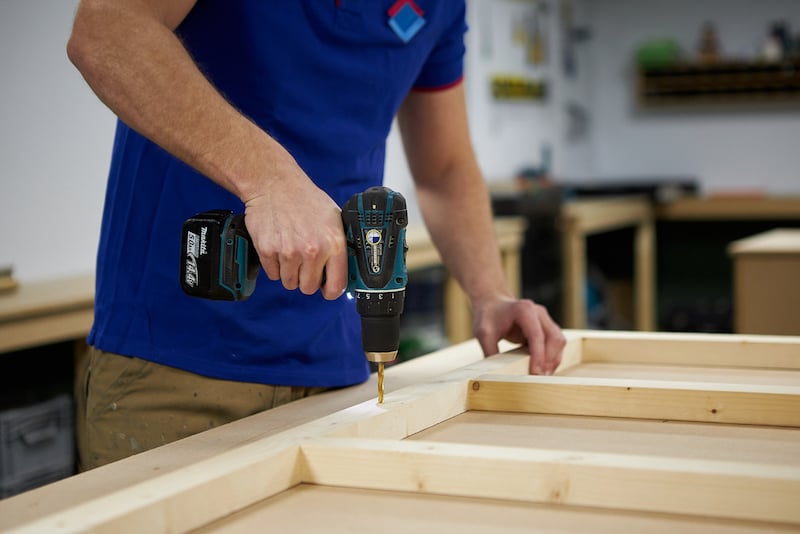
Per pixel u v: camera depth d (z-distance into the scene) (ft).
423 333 13.01
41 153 9.34
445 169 5.57
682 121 22.67
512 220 13.53
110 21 3.57
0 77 8.90
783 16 21.38
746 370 4.86
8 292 7.86
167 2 3.80
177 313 4.39
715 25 21.98
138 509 2.48
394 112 4.93
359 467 2.96
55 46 9.47
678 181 22.04
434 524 2.63
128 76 3.55
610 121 23.34
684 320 18.80
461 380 4.04
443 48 5.24
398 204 3.56
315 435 3.13
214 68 4.36
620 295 20.51
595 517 2.64
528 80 19.71
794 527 2.52
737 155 22.25
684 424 3.72
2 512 2.74
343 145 4.60
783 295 10.48
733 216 18.74
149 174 4.40
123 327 4.46
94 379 4.63
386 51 4.63
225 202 4.31
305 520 2.70
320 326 4.52
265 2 4.26
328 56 4.44
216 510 2.71
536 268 14.82
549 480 2.75
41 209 9.36
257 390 4.41
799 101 21.17
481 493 2.83
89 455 4.68
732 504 2.59
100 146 10.03
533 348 4.77
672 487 2.64
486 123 18.13
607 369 4.99
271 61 4.33
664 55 21.76
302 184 3.57
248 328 4.39
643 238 19.01
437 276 13.35
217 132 3.55
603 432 3.61
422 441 3.28
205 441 3.48
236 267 3.61
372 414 3.42
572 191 17.74
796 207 18.24
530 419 3.87
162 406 4.43
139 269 4.43
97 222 10.04
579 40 22.62
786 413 3.62
